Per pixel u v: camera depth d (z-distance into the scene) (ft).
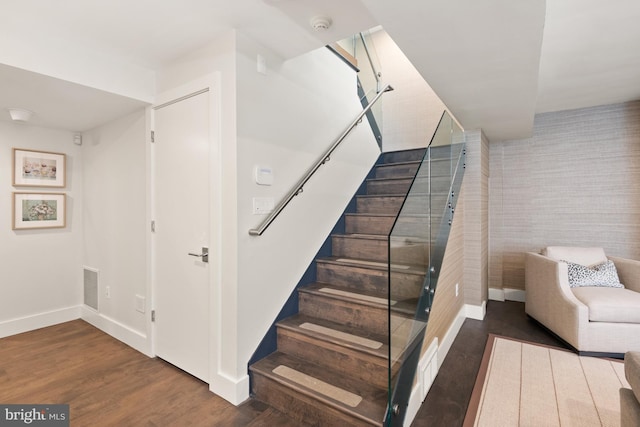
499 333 11.16
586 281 10.82
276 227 7.86
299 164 8.57
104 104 8.66
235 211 6.77
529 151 14.62
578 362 8.96
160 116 8.52
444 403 7.07
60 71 6.92
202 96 7.44
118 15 6.15
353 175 11.43
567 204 13.91
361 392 6.10
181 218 8.00
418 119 15.90
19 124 10.63
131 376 7.80
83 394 7.06
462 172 12.43
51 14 6.12
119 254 10.07
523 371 8.47
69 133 11.70
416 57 6.52
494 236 15.35
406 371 5.95
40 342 9.82
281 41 7.22
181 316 8.03
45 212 11.21
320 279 9.29
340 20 6.40
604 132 13.23
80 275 12.05
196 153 7.59
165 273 8.46
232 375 6.82
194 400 6.84
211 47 7.18
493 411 6.80
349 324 7.74
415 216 6.51
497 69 7.01
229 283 6.88
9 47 6.23
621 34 8.38
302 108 8.66
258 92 7.27
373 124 13.07
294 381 6.45
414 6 4.90
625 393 4.96
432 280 7.87
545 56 9.50
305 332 7.29
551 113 14.16
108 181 10.57
